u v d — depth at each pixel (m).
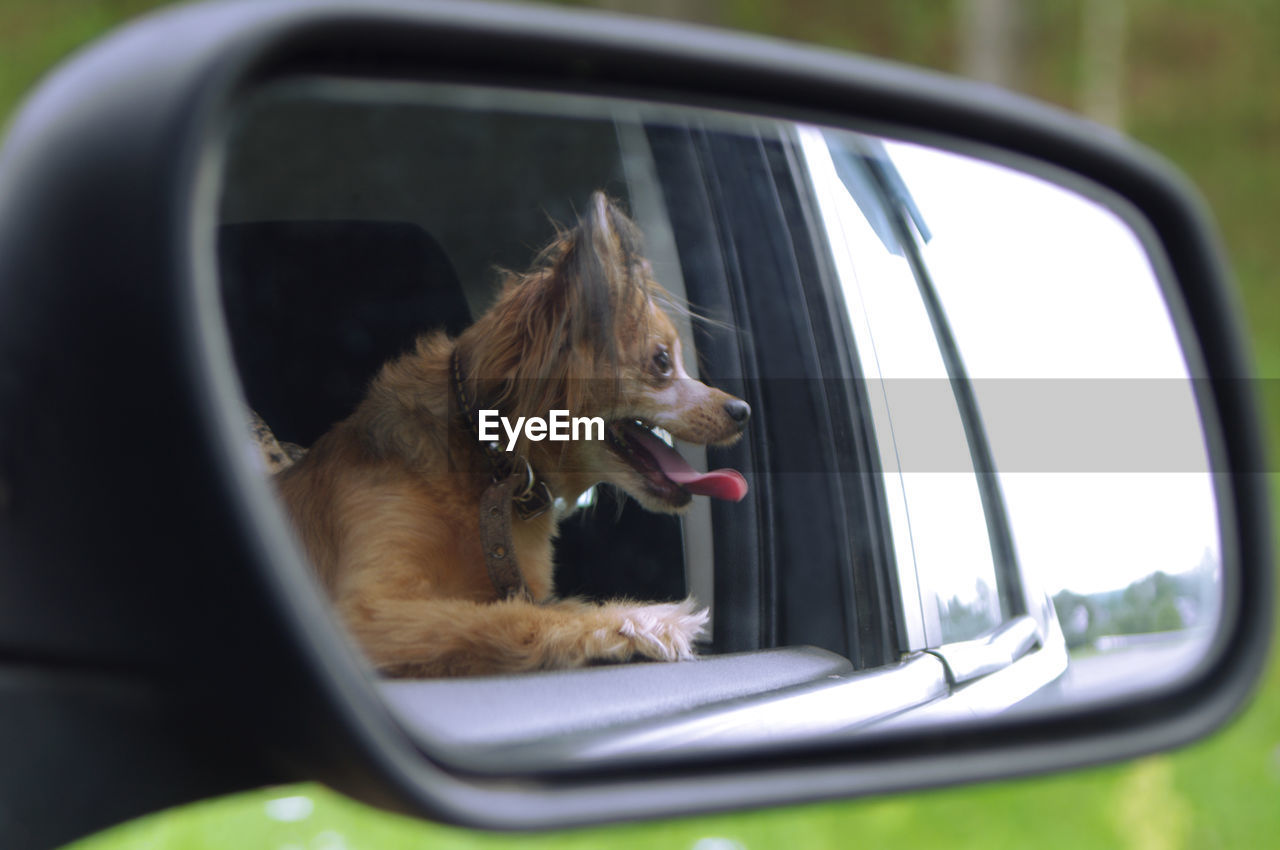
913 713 1.70
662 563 1.91
